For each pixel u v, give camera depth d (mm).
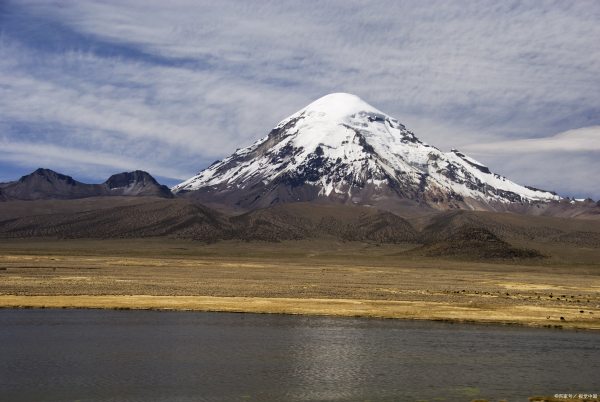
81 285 91938
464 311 75750
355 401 39812
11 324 61500
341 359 50375
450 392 41906
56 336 56469
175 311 71625
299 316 70500
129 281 101062
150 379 43625
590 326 68062
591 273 192250
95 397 39625
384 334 60875
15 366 46312
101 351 51312
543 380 45000
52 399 39125
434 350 54031
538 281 140250
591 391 42656
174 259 193750
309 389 42062
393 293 94875
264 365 48000
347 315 71625
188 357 49938
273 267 162000
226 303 76812
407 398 40500
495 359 51031
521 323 68938
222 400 39594
